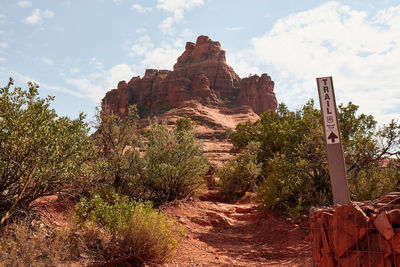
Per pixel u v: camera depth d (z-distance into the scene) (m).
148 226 5.97
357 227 2.88
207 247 8.41
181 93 169.50
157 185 12.30
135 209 6.59
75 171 6.42
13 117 5.55
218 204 15.75
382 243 2.70
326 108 5.70
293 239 9.20
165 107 171.88
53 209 7.41
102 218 6.39
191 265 6.36
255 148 26.59
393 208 2.92
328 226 3.32
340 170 5.33
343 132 17.52
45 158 5.83
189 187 14.09
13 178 5.58
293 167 13.07
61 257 4.86
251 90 181.88
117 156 11.39
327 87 5.80
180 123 34.91
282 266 6.66
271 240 9.60
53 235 5.61
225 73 190.38
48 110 6.04
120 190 10.87
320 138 12.62
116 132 11.83
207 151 86.25
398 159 12.05
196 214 11.85
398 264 2.55
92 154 7.41
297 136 17.77
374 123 18.17
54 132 6.05
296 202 12.94
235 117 157.50
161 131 13.60
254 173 20.66
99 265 5.14
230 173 20.39
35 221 5.87
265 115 38.38
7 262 4.18
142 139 13.43
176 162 12.73
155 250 5.92
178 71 190.75
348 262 2.90
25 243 4.67
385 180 11.84
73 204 7.84
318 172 13.15
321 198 11.77
